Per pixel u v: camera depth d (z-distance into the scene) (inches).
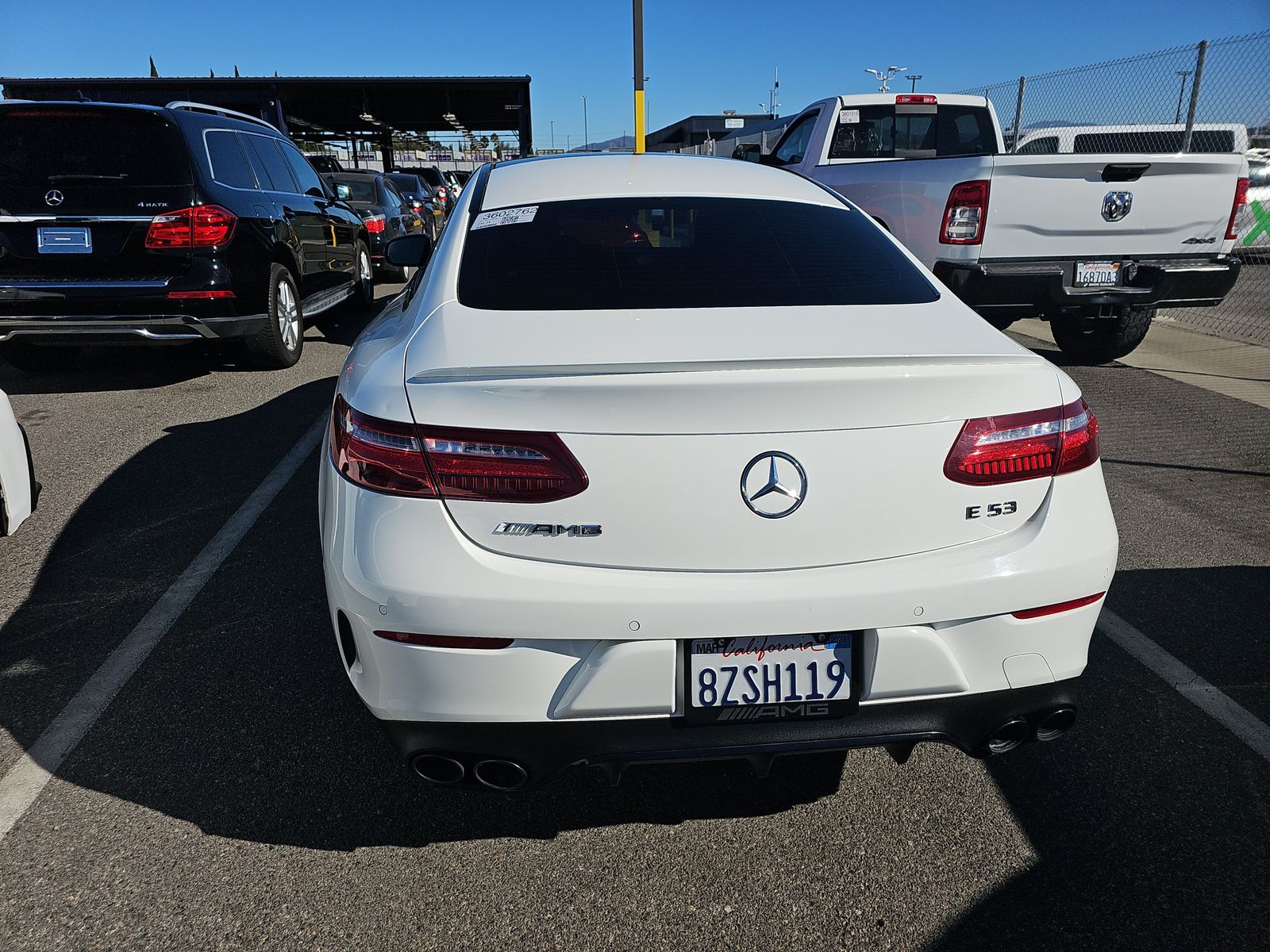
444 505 63.5
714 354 67.7
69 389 223.0
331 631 109.9
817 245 92.9
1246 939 67.7
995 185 205.3
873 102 296.7
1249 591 121.1
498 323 76.0
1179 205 214.1
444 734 66.4
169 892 71.7
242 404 207.8
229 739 90.1
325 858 75.5
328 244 289.0
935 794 83.7
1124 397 222.5
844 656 66.0
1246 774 85.6
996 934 68.5
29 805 80.7
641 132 572.7
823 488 63.5
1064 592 67.8
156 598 117.6
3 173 198.7
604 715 65.1
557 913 70.4
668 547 63.1
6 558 129.0
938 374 64.4
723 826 79.8
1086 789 84.0
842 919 69.9
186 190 204.7
